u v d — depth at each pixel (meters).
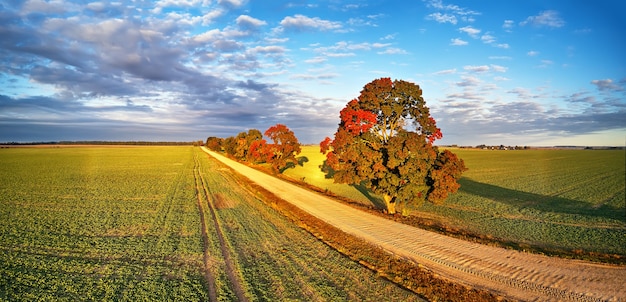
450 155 24.33
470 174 64.06
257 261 15.88
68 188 40.38
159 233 20.89
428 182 25.08
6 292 12.36
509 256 16.11
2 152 140.00
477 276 13.73
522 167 79.19
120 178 51.56
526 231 22.81
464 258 15.86
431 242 18.48
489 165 85.38
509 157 121.31
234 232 21.08
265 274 14.30
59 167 70.44
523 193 41.75
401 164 24.27
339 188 45.09
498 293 12.17
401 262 15.38
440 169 23.91
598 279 13.34
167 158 106.06
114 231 21.34
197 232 21.12
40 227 21.83
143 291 12.61
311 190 40.91
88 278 13.78
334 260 15.78
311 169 70.69
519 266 14.79
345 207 29.39
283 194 37.09
